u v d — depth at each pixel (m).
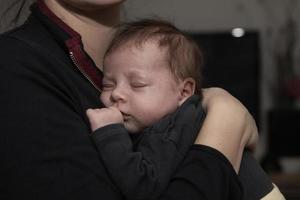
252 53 3.37
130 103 0.97
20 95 0.80
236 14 3.65
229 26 3.66
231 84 3.38
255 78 3.38
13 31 0.92
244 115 0.94
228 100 0.97
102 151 0.84
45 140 0.78
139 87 0.97
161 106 0.97
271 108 3.55
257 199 0.93
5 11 1.15
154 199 0.83
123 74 0.98
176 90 1.00
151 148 0.87
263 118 3.60
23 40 0.86
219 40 3.37
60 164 0.78
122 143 0.85
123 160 0.83
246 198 0.92
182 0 3.58
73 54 0.91
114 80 0.99
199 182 0.82
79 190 0.77
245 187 0.93
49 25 0.92
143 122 0.97
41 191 0.77
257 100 3.37
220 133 0.90
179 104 1.00
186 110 0.93
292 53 3.64
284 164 3.50
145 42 1.00
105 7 0.95
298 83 3.57
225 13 3.65
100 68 1.01
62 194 0.77
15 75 0.81
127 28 1.04
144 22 1.06
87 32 0.98
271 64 3.66
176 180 0.83
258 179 0.94
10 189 0.77
